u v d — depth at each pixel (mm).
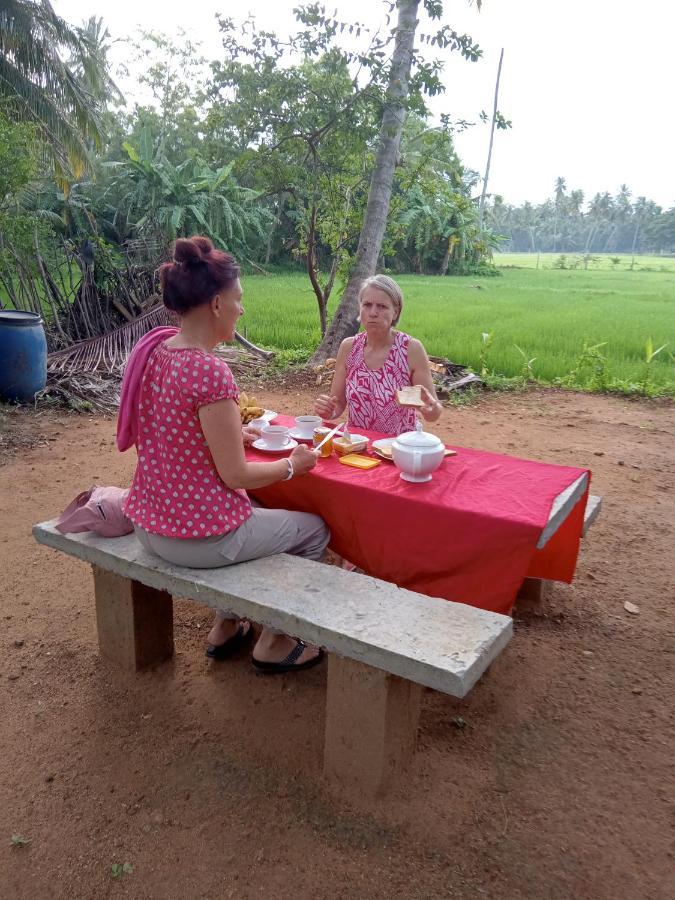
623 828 2121
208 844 2061
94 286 9695
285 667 2836
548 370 9367
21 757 2391
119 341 9211
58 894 1912
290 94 9484
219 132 14805
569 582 2990
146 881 1948
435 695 2738
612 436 6688
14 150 8750
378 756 2158
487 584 2363
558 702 2709
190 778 2301
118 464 5512
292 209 31016
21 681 2791
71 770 2336
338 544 2748
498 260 81812
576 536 2912
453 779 2299
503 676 2857
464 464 2848
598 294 25188
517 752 2438
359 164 9906
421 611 2164
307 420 3166
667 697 2758
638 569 3879
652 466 5773
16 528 4262
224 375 2135
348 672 2131
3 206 8906
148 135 27797
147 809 2182
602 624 3287
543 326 14008
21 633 3127
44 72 16047
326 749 2254
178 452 2209
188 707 2645
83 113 17297
